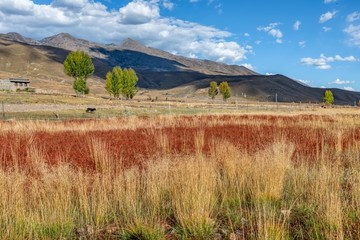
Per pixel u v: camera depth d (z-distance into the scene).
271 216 5.56
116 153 11.24
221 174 8.49
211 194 6.49
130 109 49.97
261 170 7.66
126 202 6.36
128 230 5.43
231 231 5.46
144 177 7.97
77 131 18.05
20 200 6.07
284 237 5.03
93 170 9.15
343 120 24.62
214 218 5.88
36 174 7.96
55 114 35.84
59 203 6.05
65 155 11.23
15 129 18.11
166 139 13.31
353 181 7.20
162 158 9.67
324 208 5.86
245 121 24.33
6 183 6.82
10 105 46.50
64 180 7.16
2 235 5.12
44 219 5.67
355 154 10.99
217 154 10.06
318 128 20.00
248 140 14.66
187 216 5.61
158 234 5.25
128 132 17.88
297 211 6.18
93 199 6.54
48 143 14.09
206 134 17.02
